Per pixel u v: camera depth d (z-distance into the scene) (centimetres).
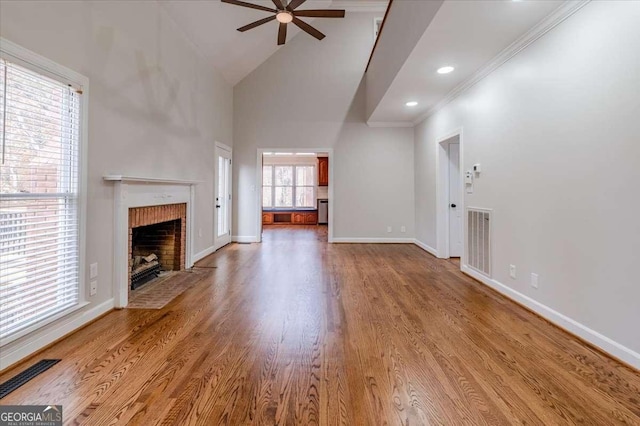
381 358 196
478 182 367
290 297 312
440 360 194
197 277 384
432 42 282
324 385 167
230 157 629
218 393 160
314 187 1126
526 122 278
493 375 178
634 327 184
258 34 528
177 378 172
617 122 193
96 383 167
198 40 444
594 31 208
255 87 638
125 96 289
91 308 249
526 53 276
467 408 150
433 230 532
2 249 181
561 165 238
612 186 196
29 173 197
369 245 627
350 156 644
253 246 611
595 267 209
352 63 634
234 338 222
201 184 486
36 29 195
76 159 231
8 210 184
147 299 303
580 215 221
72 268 230
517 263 295
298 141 641
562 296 239
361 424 139
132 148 301
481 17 241
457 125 422
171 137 380
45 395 157
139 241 415
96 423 138
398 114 563
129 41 295
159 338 221
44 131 206
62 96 220
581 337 220
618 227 193
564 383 170
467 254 400
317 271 418
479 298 311
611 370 182
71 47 224
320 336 226
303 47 634
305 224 1088
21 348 188
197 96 461
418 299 308
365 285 355
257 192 648
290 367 185
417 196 623
